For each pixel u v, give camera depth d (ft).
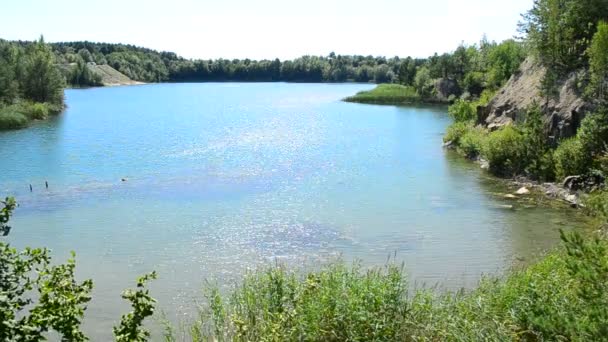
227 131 199.82
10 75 262.47
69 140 176.35
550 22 128.06
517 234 72.95
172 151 152.87
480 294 40.45
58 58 603.26
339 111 288.92
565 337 28.37
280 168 126.00
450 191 99.81
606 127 92.22
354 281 39.78
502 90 153.79
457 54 372.17
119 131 200.95
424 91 356.59
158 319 47.09
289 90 530.68
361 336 34.37
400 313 36.81
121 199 96.99
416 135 185.78
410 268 60.64
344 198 95.71
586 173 92.79
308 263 62.95
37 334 19.45
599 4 123.54
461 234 73.51
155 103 351.46
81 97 418.72
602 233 57.57
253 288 43.27
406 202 92.02
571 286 35.55
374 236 73.36
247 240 72.43
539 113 112.78
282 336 34.60
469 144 136.46
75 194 100.94
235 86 634.02
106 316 49.03
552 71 124.06
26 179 114.93
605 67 105.09
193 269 61.52
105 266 62.75
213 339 38.04
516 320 34.35
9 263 21.01
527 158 108.68
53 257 65.87
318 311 35.76
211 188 105.50
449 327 34.91
